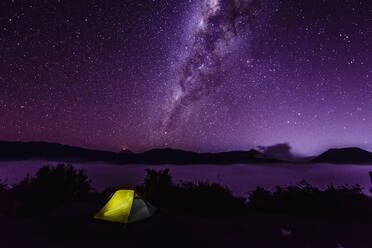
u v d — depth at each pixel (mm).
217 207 6359
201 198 6801
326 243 3980
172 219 5359
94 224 4945
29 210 6023
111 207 5332
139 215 5164
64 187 7262
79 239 4117
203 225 4965
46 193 6668
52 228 4699
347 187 6750
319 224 5086
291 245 3898
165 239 4148
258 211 6578
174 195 7078
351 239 4164
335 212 5820
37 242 3977
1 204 6113
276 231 4633
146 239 4141
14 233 4414
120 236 4289
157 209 5914
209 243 3975
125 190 5652
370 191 6551
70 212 5855
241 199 7156
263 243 3980
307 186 7023
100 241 4027
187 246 3842
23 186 6941
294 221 5363
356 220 5438
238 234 4438
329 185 7020
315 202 6195
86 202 7152
